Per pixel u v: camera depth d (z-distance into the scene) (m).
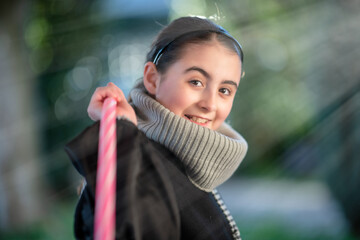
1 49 5.00
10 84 5.04
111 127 0.88
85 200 0.96
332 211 4.83
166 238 0.89
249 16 6.80
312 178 6.79
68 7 6.57
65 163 6.73
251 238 4.07
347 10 4.54
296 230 4.23
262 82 7.92
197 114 1.09
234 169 1.15
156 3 7.03
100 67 7.07
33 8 6.14
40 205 5.30
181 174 1.05
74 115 6.97
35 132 5.41
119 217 0.85
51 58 6.62
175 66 1.10
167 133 1.04
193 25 1.12
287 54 7.27
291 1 6.61
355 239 4.05
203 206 1.07
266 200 5.61
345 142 4.41
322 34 4.85
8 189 4.98
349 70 4.59
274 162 7.71
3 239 4.71
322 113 5.17
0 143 4.97
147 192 0.89
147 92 1.20
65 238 4.66
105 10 6.93
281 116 7.73
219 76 1.09
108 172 0.84
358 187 4.20
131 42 7.16
